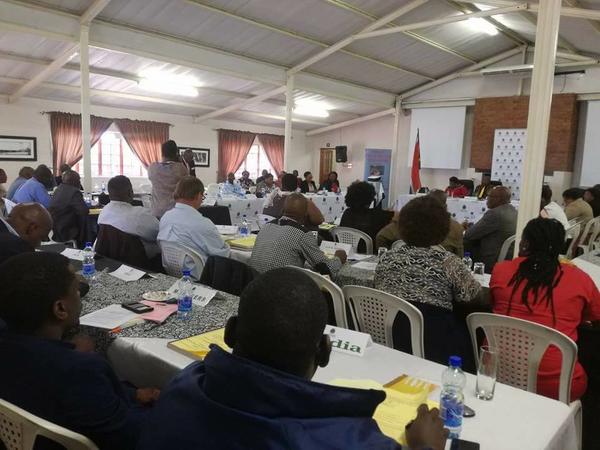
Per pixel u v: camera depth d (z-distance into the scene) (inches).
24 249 72.6
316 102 458.9
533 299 75.8
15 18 242.7
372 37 347.9
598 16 225.9
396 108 485.4
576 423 69.2
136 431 45.6
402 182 495.2
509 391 53.4
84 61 263.6
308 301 31.7
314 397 29.2
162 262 125.0
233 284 93.0
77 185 200.1
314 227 164.1
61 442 39.0
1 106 354.6
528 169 143.0
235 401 29.7
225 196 299.9
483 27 350.6
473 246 169.5
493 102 416.2
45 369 42.6
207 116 456.4
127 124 421.7
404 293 79.9
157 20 285.6
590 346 103.2
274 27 312.8
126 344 61.1
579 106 388.5
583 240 214.5
